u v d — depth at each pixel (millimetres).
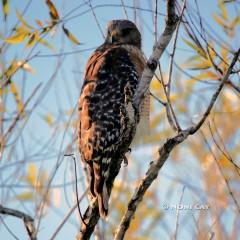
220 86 7547
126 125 8680
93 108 10562
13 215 7289
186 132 7578
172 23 7930
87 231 8430
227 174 10023
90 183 9609
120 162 9570
